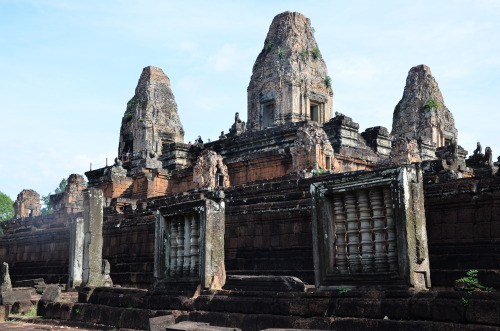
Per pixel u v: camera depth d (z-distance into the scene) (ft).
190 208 46.34
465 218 49.65
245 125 143.64
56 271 101.76
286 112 136.98
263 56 144.66
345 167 104.01
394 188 33.73
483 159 123.54
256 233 66.69
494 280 34.19
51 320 53.67
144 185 125.90
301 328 34.45
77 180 161.79
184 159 139.03
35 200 188.75
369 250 35.27
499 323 26.99
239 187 78.02
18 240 116.37
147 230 82.94
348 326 32.40
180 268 47.57
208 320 40.16
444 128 179.11
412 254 32.76
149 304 46.32
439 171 63.98
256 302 38.32
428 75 181.88
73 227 77.05
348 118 113.19
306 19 146.51
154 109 196.65
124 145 197.67
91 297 53.31
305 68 140.67
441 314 29.30
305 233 62.03
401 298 31.68
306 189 68.69
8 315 58.39
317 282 36.99
